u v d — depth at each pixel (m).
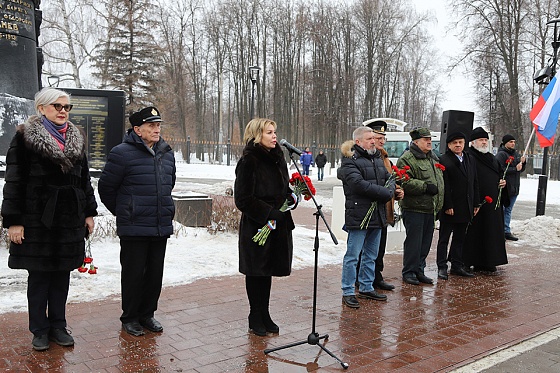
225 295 6.00
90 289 5.91
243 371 4.05
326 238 9.68
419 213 6.80
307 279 6.95
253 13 49.09
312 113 49.22
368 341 4.77
